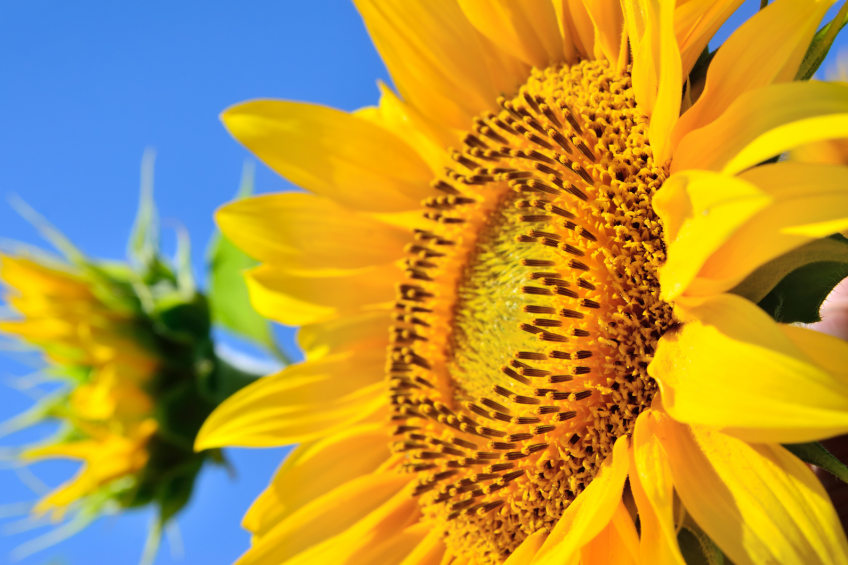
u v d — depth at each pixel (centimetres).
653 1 37
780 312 37
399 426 44
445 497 42
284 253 45
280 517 45
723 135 36
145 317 57
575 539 36
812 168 35
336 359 46
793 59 37
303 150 45
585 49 42
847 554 34
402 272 46
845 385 33
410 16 43
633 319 38
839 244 36
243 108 45
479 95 44
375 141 45
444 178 45
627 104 39
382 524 44
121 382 55
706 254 35
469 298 44
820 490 35
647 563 36
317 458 45
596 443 39
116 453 56
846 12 37
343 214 45
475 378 43
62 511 55
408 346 45
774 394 33
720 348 35
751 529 35
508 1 42
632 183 39
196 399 57
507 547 40
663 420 37
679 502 37
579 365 39
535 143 41
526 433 40
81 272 58
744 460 36
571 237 40
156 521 56
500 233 43
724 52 38
